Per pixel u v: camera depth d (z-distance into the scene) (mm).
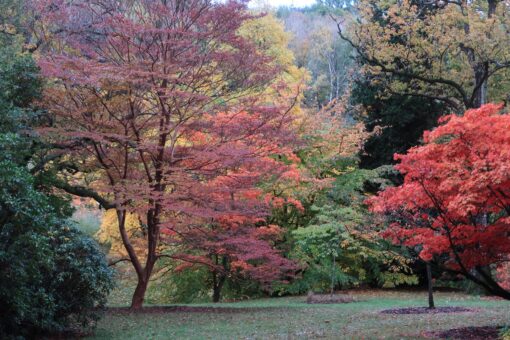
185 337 11047
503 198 8617
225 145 15914
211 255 21047
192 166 16344
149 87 14969
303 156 23984
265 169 17000
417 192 9195
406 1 21812
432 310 14930
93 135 14172
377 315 14250
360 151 26406
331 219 20406
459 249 10961
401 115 25234
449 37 21266
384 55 22422
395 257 20641
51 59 14852
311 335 10727
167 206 15055
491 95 25750
